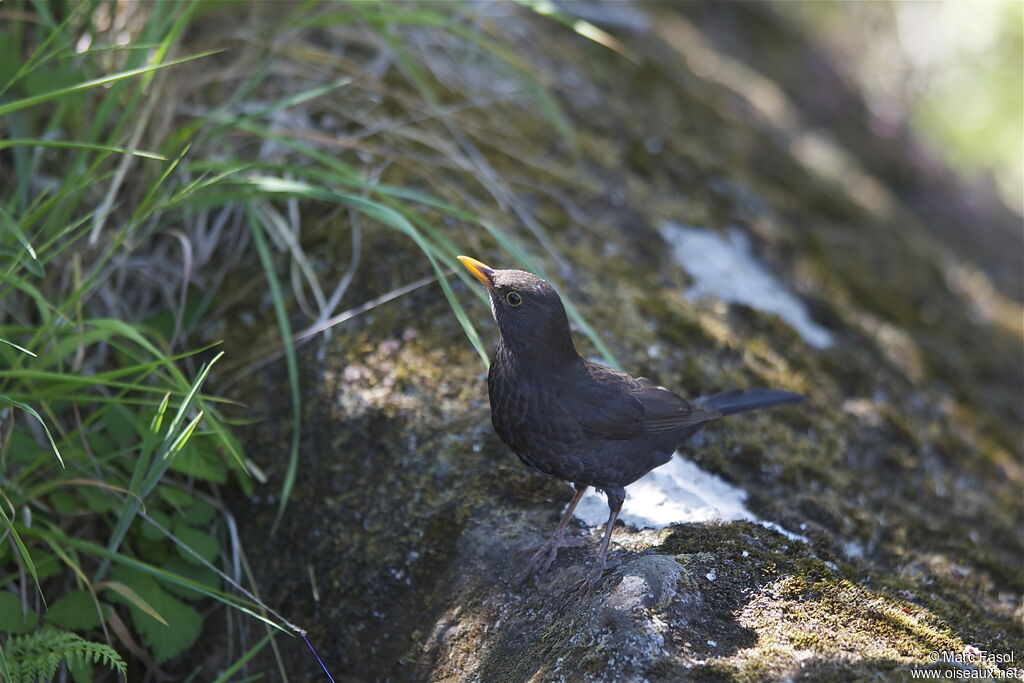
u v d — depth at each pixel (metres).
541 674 5.68
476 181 9.52
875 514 8.15
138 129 8.07
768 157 12.45
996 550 8.47
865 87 18.22
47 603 7.13
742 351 9.16
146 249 8.63
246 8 10.05
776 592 6.17
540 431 6.57
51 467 7.20
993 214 17.41
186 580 6.55
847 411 9.23
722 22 16.78
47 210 7.19
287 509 7.54
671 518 6.97
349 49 10.45
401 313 8.23
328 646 7.05
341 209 8.91
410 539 7.08
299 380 7.96
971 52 20.25
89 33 8.66
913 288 11.84
